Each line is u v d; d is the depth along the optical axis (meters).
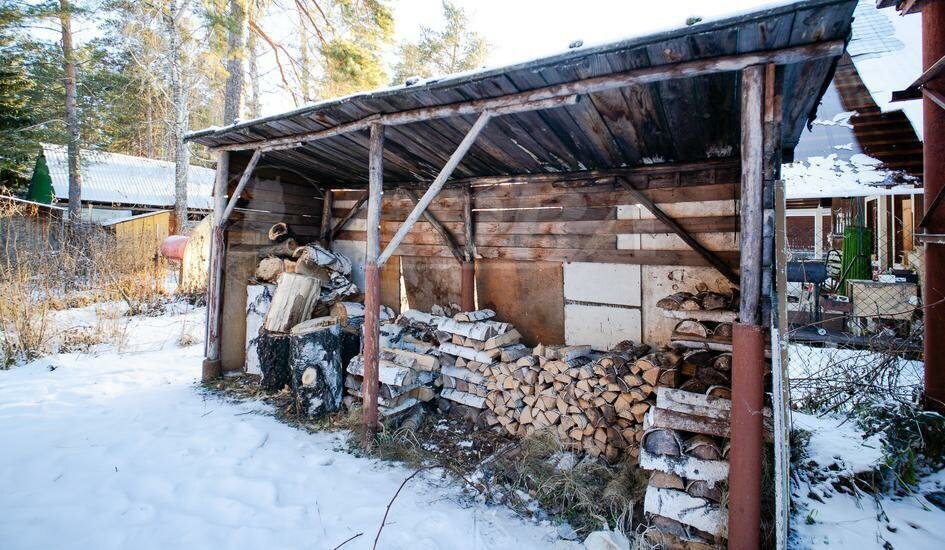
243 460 3.15
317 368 3.97
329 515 2.57
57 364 5.20
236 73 9.24
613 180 3.98
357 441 3.52
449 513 2.62
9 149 12.94
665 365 3.04
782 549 1.93
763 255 1.96
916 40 6.67
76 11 11.39
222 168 4.77
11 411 3.84
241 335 5.23
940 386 2.92
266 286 5.04
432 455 3.39
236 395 4.46
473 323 4.24
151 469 2.99
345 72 8.78
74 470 2.93
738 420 2.00
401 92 2.71
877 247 8.51
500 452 3.40
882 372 3.45
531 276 4.50
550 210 4.37
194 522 2.45
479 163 4.12
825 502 2.48
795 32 1.75
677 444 2.45
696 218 3.61
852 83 6.58
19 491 2.66
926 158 2.99
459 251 4.91
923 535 2.21
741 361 1.99
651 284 3.84
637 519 2.55
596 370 3.36
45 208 11.04
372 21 8.96
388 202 5.56
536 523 2.58
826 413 3.60
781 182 1.94
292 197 5.69
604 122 2.84
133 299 8.03
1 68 12.33
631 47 1.95
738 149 3.27
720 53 1.98
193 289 9.53
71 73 12.59
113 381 4.76
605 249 4.06
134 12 11.38
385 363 4.02
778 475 1.95
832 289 7.82
